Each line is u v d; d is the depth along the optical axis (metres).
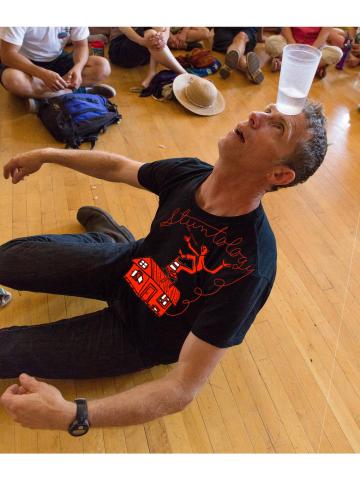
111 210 1.91
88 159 1.35
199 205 1.05
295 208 2.05
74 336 1.19
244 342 1.49
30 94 2.39
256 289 0.91
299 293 1.67
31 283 1.29
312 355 1.48
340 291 1.69
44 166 2.08
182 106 2.70
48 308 1.51
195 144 2.40
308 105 0.92
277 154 0.90
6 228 1.77
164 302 1.07
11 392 0.90
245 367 1.42
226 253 0.96
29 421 0.88
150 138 2.41
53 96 2.43
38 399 0.87
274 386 1.38
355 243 1.90
